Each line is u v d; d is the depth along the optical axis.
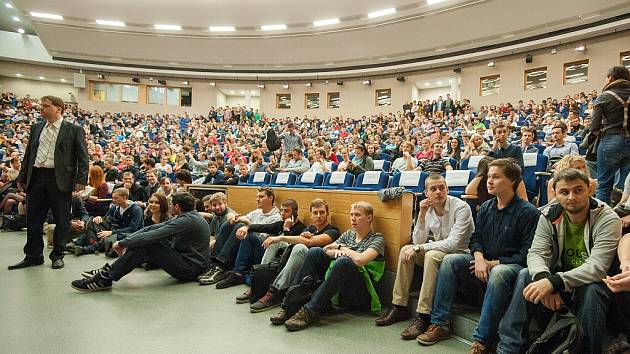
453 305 2.21
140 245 2.77
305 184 5.14
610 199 2.62
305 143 9.58
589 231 1.60
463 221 2.18
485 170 2.67
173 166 7.87
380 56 14.01
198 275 3.11
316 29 13.50
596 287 1.46
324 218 2.86
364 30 12.99
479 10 10.73
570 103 9.37
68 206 3.34
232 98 18.88
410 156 4.89
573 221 1.65
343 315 2.35
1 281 2.79
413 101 14.23
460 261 2.01
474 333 1.76
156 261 2.92
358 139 10.41
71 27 14.10
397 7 11.44
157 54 15.73
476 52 12.40
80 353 1.71
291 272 2.46
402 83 14.99
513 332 1.63
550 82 11.48
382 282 2.55
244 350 1.79
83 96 16.69
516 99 12.20
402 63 14.14
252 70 16.56
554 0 9.70
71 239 4.19
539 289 1.50
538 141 6.06
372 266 2.46
